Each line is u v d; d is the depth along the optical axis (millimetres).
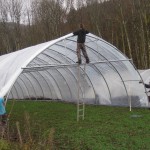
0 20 56688
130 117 16844
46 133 12727
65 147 11398
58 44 16656
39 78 25734
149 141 11750
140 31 39656
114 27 44438
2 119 12844
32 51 15109
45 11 52188
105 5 46969
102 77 21062
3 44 56875
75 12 50781
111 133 13273
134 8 41656
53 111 20547
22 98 30469
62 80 24047
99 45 17562
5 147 8953
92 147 11102
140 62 40656
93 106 22016
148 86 19906
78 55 15984
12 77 13492
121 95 20938
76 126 15023
